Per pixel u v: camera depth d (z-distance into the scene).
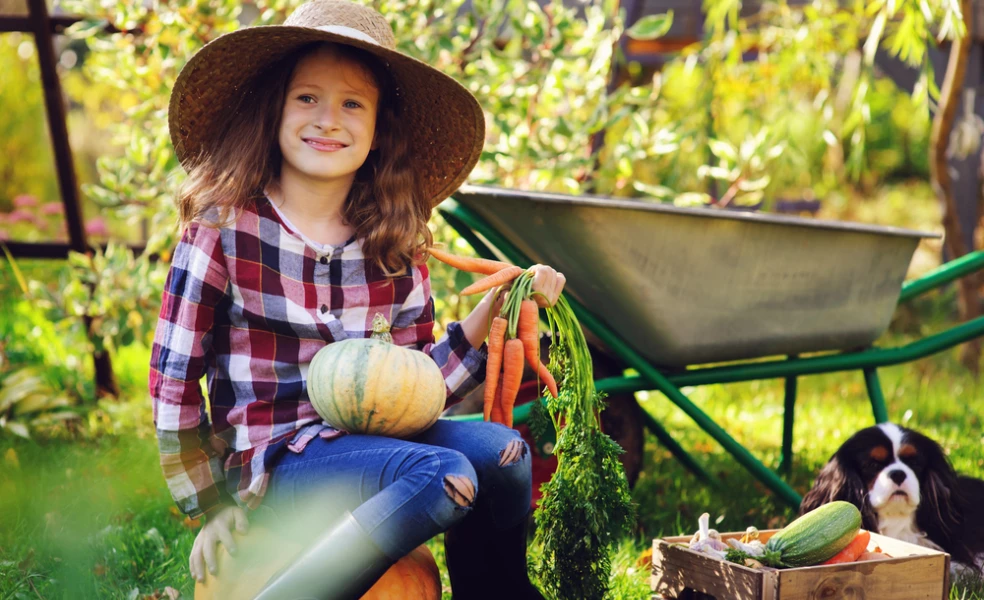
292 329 2.07
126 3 4.42
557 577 2.10
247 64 2.19
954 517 2.68
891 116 13.57
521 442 2.04
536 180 4.48
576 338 2.19
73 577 2.55
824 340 3.29
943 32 4.02
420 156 2.47
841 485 2.71
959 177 7.11
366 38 2.19
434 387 2.02
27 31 4.53
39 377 4.42
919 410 4.97
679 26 7.41
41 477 3.37
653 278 2.97
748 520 3.39
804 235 3.07
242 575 1.93
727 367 3.26
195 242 2.05
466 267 2.31
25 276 7.13
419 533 1.82
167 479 2.03
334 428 2.02
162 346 2.04
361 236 2.21
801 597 2.06
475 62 4.40
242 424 2.04
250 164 2.15
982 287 7.62
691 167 5.95
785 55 5.71
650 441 4.45
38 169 10.55
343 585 1.80
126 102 5.41
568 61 4.46
